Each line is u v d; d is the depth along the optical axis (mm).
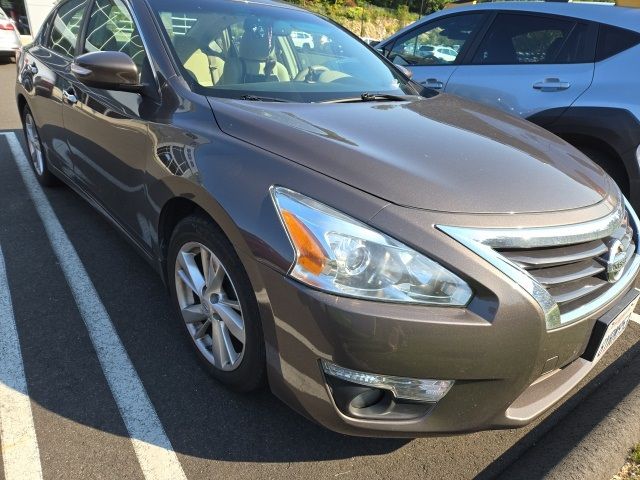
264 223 1629
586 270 1709
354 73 2865
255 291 1667
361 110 2281
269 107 2160
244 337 1857
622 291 1864
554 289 1619
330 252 1504
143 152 2262
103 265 3059
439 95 2893
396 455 1924
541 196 1725
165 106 2250
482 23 4250
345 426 1614
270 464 1838
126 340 2418
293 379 1651
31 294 2732
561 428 2090
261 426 1990
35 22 14977
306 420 2033
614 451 1929
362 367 1496
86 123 2836
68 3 3713
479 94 4098
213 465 1817
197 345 2209
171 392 2123
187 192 1934
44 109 3541
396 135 2008
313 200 1590
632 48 3469
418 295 1472
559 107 3656
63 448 1832
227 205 1730
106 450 1837
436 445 1988
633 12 3605
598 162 3586
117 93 2557
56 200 3996
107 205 2855
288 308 1573
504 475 1853
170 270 2256
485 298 1478
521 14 4039
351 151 1777
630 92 3381
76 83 2975
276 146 1817
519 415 1656
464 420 1593
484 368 1507
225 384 2096
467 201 1604
